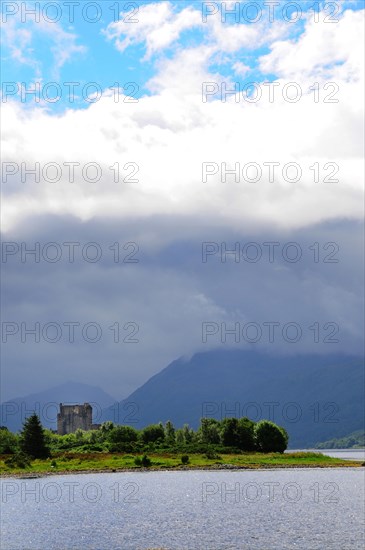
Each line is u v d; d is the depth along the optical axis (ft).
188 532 259.60
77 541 244.01
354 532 254.27
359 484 442.09
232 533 255.50
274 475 517.55
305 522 282.15
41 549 231.09
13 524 285.64
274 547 226.79
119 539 246.68
